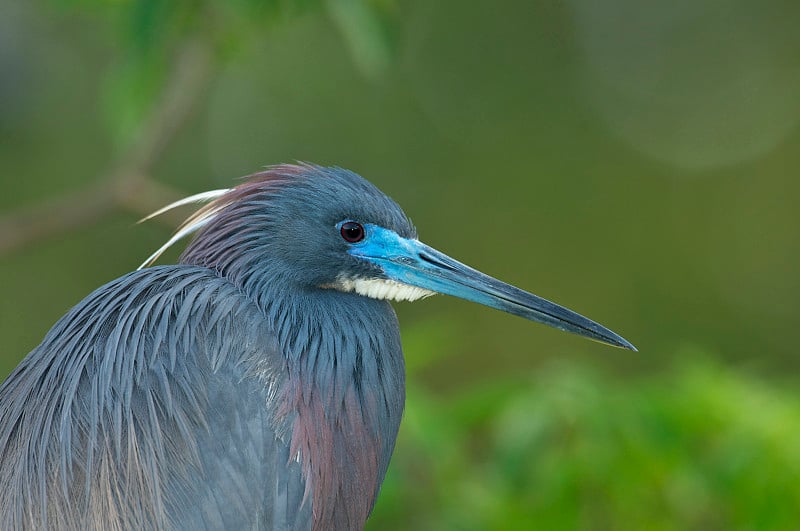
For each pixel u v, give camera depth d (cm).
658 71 2153
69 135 1725
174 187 1812
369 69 998
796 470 912
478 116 2052
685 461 937
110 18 1068
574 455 924
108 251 1791
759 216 2144
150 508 632
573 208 2059
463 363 1942
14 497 645
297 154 1895
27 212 1106
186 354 665
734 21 2266
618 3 2114
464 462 993
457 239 2008
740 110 2200
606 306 2030
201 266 738
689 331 2047
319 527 700
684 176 2155
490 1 2075
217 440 648
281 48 1877
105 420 645
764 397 963
